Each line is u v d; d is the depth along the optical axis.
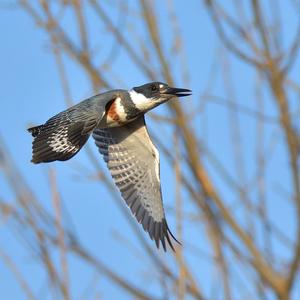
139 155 15.77
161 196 15.61
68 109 14.78
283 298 16.44
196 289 16.16
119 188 15.73
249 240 16.62
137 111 15.66
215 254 16.23
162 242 15.46
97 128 15.76
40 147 14.37
